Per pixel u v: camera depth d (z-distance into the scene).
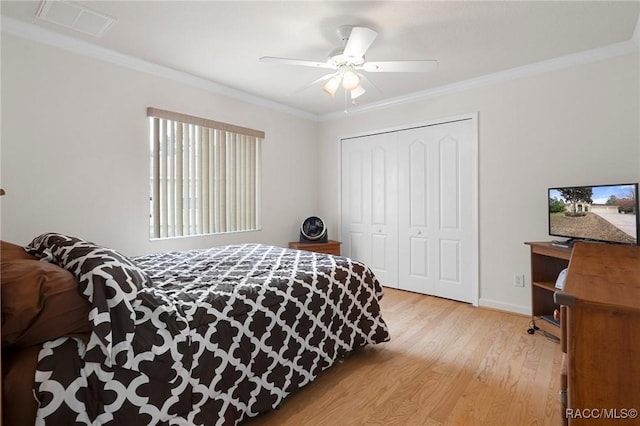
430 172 3.59
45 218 2.32
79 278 1.13
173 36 2.36
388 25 2.21
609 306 0.74
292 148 4.27
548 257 2.60
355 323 2.13
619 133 2.50
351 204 4.33
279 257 2.41
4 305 0.95
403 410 1.64
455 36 2.36
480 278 3.23
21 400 0.99
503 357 2.18
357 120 4.21
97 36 2.36
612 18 2.12
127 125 2.73
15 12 2.05
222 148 3.46
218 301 1.45
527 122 2.91
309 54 2.65
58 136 2.37
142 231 2.83
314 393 1.79
